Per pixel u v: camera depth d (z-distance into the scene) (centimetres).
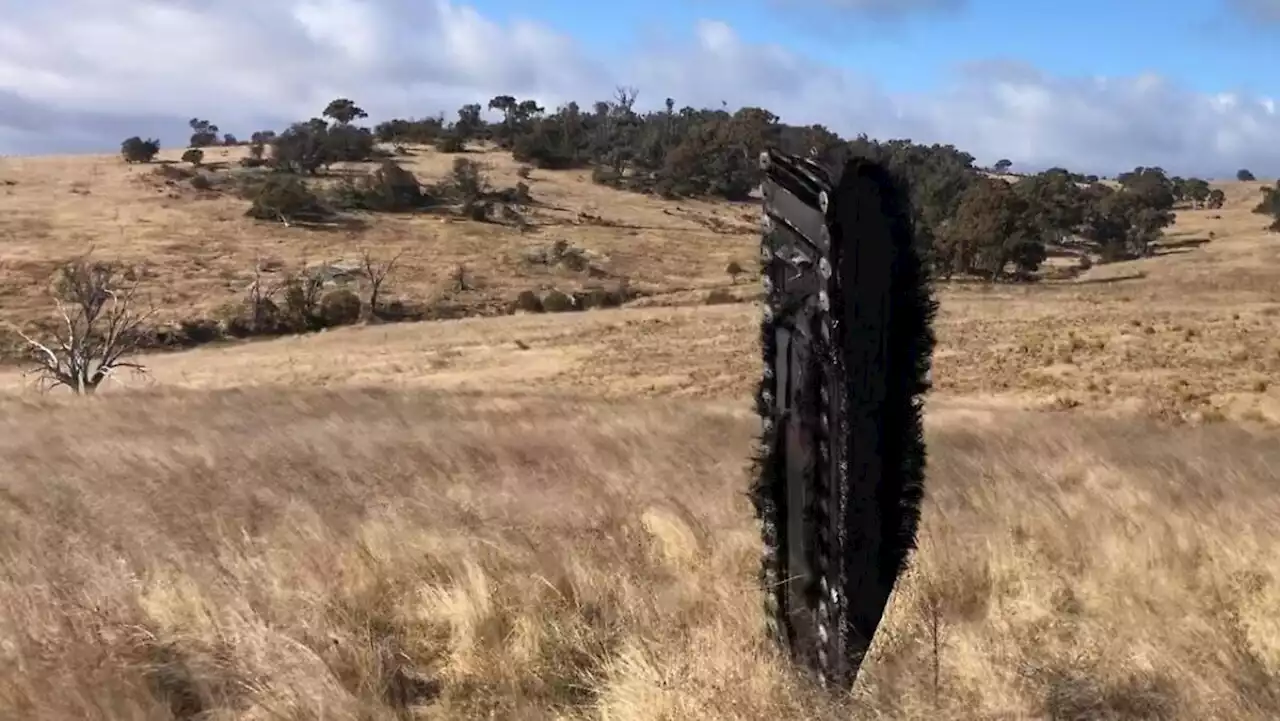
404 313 7900
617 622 523
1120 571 603
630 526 710
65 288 5791
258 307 7419
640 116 18538
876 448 392
